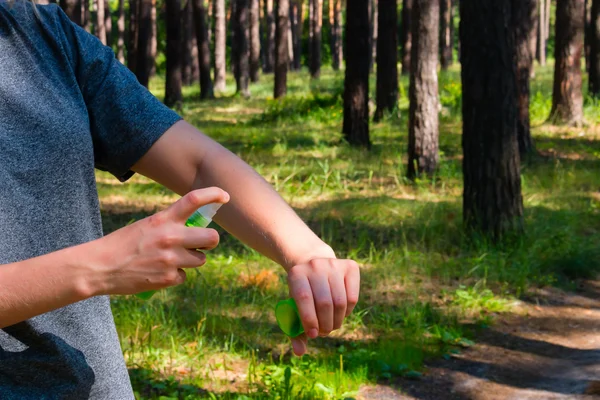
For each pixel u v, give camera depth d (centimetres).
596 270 755
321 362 523
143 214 980
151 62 4406
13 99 112
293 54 5100
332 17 5056
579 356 557
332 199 1058
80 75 125
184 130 128
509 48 809
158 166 126
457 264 748
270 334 582
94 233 121
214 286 674
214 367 518
